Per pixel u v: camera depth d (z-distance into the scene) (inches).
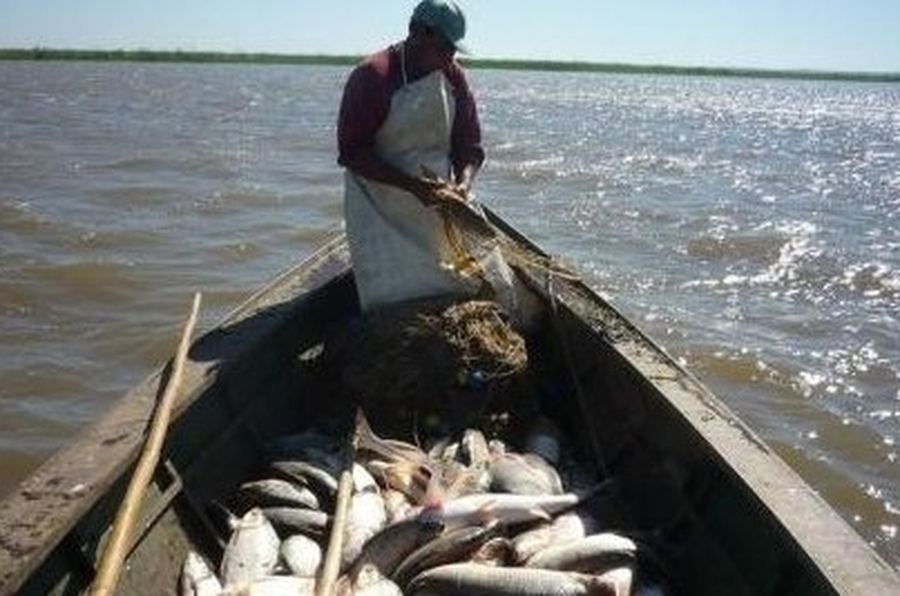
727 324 482.6
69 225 631.8
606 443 226.1
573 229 694.5
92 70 4399.6
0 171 851.4
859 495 329.7
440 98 229.9
